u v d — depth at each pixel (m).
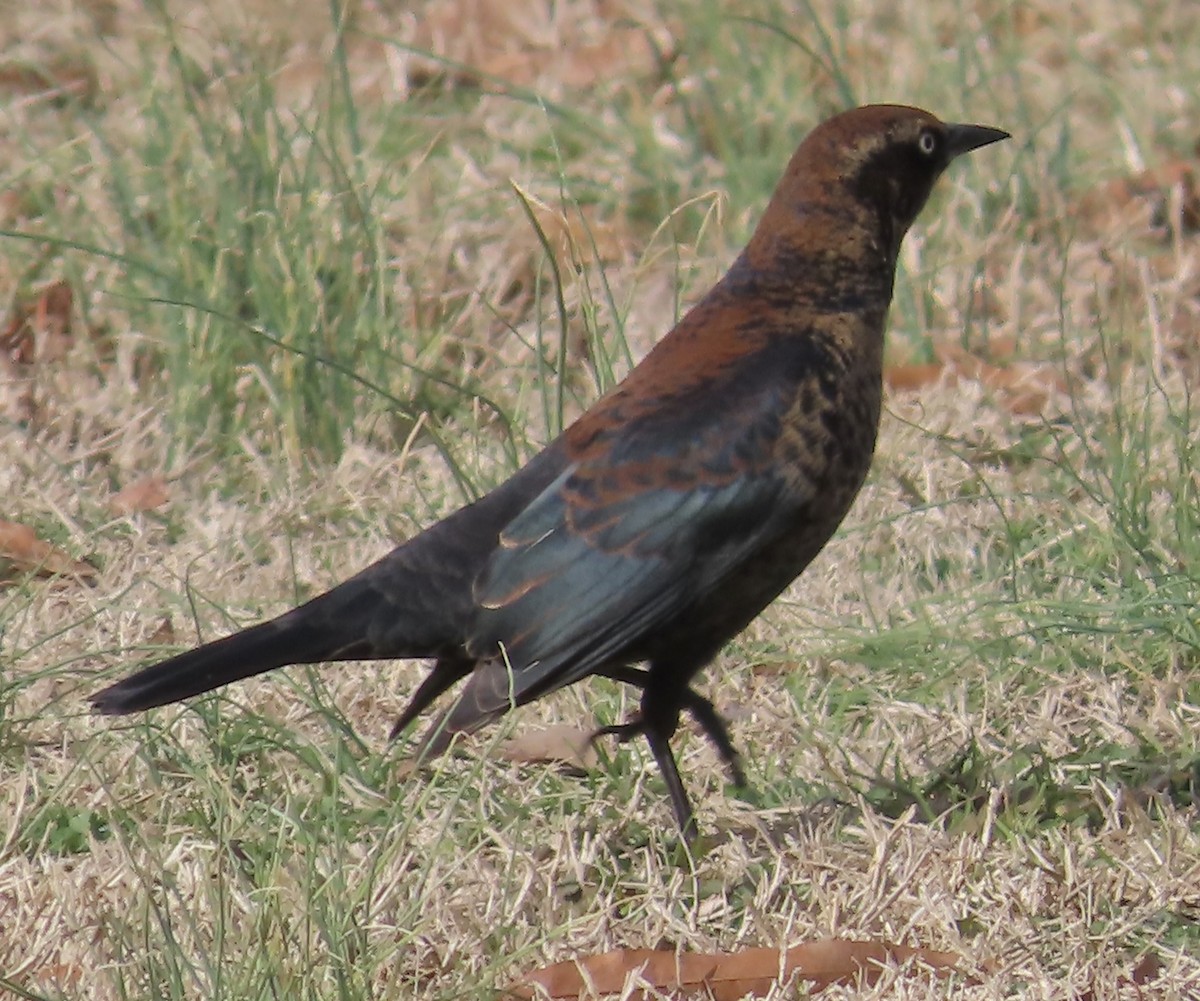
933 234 16.88
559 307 13.16
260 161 15.91
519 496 10.00
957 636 11.91
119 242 16.16
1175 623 11.79
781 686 11.72
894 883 9.62
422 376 14.78
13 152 17.56
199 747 10.78
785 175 10.56
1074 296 16.20
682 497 9.83
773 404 9.98
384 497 13.62
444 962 9.04
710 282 16.28
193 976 8.48
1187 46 19.73
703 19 18.91
